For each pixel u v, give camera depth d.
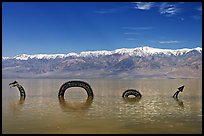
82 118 21.00
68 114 22.91
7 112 23.62
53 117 21.34
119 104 30.69
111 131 16.62
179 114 23.02
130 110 25.61
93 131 16.61
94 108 27.06
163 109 26.23
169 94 44.72
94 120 20.19
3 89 54.59
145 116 22.02
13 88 58.41
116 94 45.03
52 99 36.06
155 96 41.00
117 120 20.19
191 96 40.59
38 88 61.78
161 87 69.81
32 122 19.22
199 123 19.03
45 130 16.80
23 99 35.47
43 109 25.88
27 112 23.75
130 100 35.28
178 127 17.80
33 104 29.94
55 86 71.81
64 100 34.91
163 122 19.45
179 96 40.75
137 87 69.62
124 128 17.48
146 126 18.09
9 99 35.25
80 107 27.72
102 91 53.03
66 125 18.30
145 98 37.88
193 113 23.47
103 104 30.64
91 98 38.06
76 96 41.12
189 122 19.39
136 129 17.25
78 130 16.84
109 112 24.19
